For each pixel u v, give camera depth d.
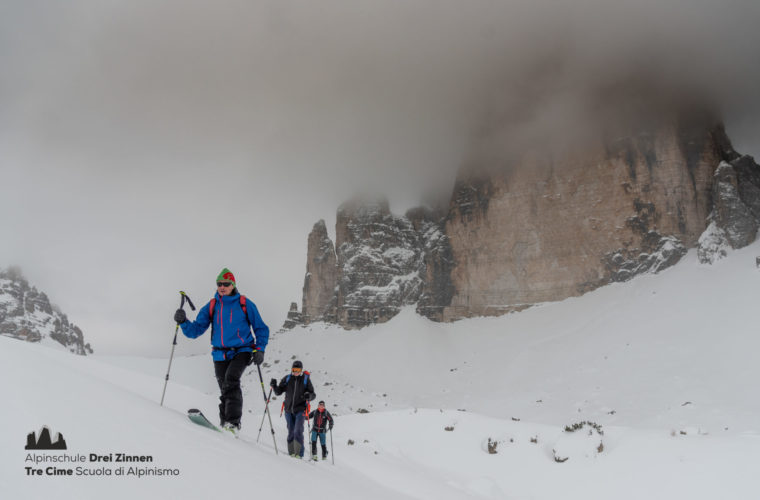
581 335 71.19
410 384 77.19
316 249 136.50
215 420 12.02
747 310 56.91
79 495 2.39
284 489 4.06
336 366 90.62
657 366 52.97
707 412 39.09
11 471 2.33
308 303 131.12
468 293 100.31
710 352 52.12
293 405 10.06
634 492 16.12
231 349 6.82
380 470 16.70
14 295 137.75
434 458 22.62
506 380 66.25
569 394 53.22
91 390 4.23
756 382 43.00
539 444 22.22
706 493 14.88
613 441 19.97
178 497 2.90
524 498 17.86
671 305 67.06
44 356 5.10
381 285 121.12
